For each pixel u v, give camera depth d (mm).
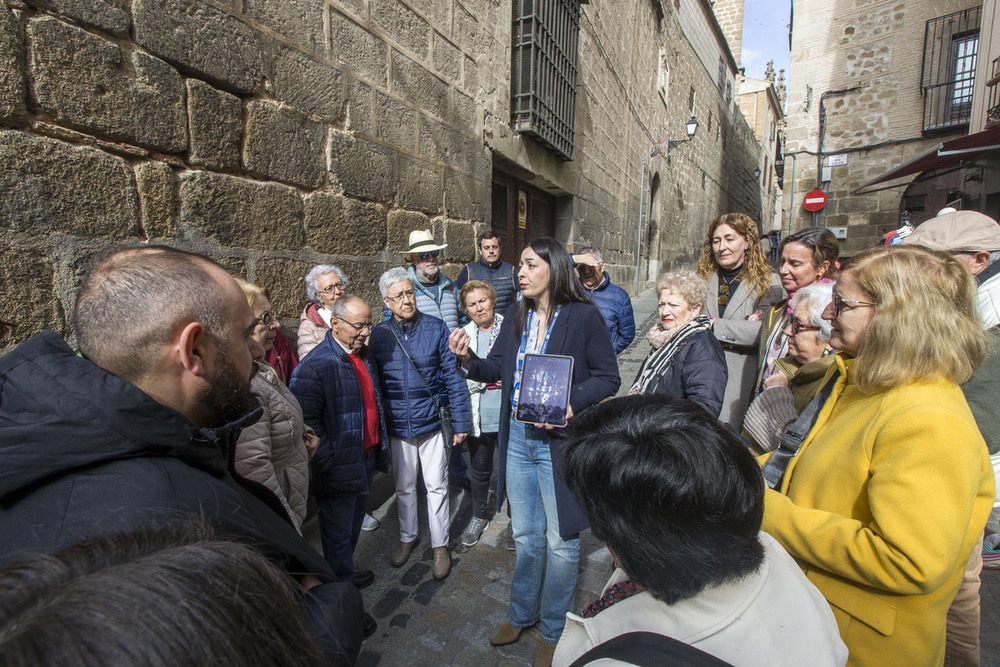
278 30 2387
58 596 337
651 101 11203
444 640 1998
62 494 594
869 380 981
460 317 3684
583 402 1699
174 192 1954
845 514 986
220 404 787
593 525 689
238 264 2242
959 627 1310
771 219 33656
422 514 2980
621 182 9539
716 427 674
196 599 360
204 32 2035
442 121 3770
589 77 7285
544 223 6770
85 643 296
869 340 981
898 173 7723
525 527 1891
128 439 636
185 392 742
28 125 1514
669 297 1987
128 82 1770
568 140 6152
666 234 13641
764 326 2209
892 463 885
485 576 2402
